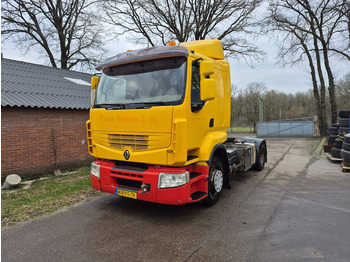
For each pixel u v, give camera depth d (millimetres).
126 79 4258
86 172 7867
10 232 3785
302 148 14023
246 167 6586
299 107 47906
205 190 4359
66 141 8391
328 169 8273
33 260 3037
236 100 50656
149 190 3875
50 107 7559
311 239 3477
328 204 4891
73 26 24172
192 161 4047
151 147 3789
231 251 3197
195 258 3049
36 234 3717
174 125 3594
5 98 6805
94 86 4715
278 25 19781
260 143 8000
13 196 5449
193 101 3928
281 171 8016
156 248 3291
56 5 23578
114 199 5297
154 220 4203
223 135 5141
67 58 24891
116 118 4148
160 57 3973
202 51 5098
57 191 5820
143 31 22594
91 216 4395
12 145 6848
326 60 20078
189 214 4449
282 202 5027
